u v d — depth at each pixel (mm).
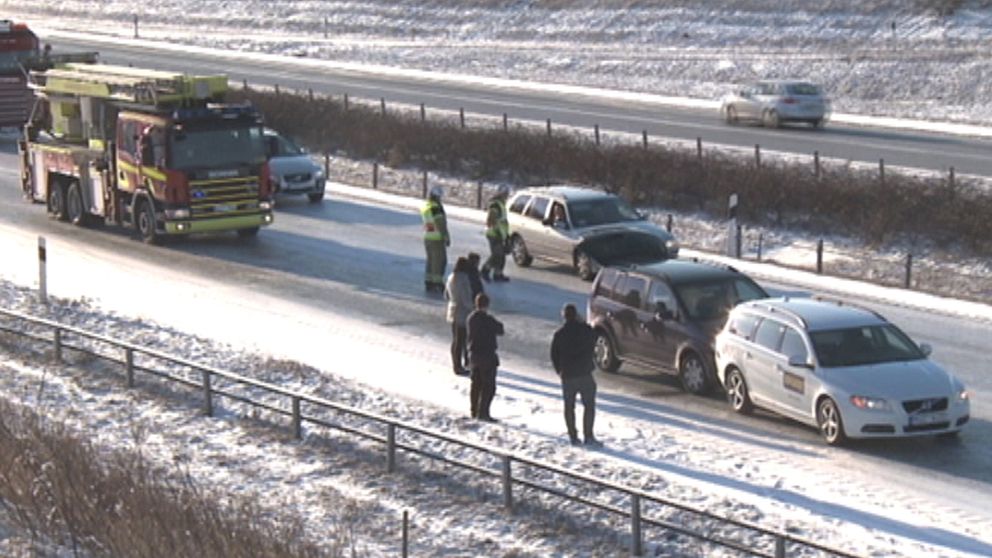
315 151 64438
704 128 64062
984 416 26281
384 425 25891
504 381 29266
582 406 27406
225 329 33875
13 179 56875
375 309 36000
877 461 23750
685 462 23812
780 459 23906
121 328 33250
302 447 24844
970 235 43500
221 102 44531
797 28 88938
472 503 21969
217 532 18125
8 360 30688
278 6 116500
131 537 17703
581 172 54062
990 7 86125
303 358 31188
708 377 27750
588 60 88500
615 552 19734
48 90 48000
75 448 21547
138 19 120875
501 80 83312
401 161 60688
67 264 41531
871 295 37562
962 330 33406
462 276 29750
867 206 46188
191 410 27062
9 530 18703
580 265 39250
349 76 85562
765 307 26531
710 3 95000
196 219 43250
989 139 60719
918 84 75438
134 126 43969
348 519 21047
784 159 53562
